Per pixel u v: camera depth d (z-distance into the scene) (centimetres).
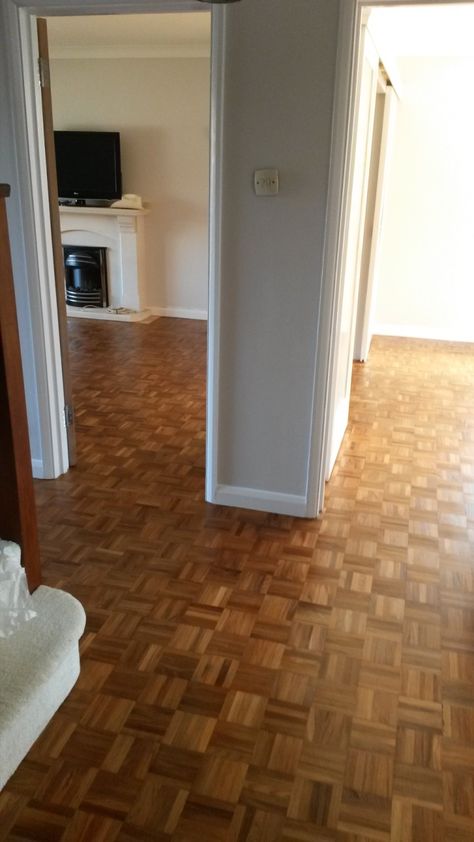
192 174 583
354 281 320
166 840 133
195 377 442
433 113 510
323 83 211
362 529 255
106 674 177
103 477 291
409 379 451
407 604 211
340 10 202
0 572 168
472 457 327
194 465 306
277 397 251
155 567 226
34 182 250
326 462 267
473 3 206
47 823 136
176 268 616
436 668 183
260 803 142
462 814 141
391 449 333
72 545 237
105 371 452
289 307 238
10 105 239
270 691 173
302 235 229
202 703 168
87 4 224
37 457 287
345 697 172
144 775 147
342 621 201
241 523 257
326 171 220
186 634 193
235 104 220
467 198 527
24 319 267
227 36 213
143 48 550
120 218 590
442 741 159
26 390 277
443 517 267
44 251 261
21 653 160
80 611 176
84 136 576
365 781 148
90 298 624
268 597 211
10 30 230
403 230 548
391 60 398
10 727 141
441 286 557
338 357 267
